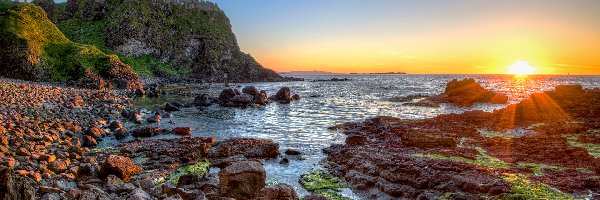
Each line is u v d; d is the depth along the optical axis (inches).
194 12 6422.2
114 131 1262.3
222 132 1342.3
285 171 818.8
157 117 1558.8
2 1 4458.7
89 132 1170.0
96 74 3319.4
